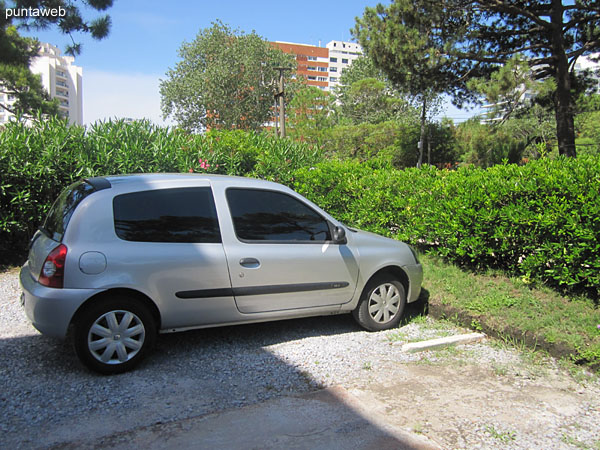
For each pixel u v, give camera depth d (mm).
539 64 20266
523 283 5531
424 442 2979
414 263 5266
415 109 48219
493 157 26953
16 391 3486
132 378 3768
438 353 4480
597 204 4641
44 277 3650
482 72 21703
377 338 4859
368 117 49531
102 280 3684
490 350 4566
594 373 4062
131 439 2918
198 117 48719
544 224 5070
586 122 33500
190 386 3672
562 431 3166
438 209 6352
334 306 4773
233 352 4383
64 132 8258
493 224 5703
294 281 4496
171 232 4051
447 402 3531
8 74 21828
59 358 4098
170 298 3963
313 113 41656
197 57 50000
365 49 21047
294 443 2928
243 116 48969
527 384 3873
